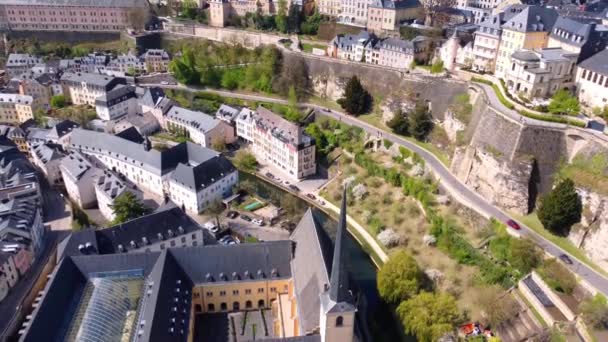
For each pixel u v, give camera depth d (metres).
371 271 145.62
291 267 119.44
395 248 152.50
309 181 195.00
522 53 173.25
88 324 98.81
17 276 132.00
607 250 123.25
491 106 166.25
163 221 135.00
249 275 118.75
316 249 109.50
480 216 148.50
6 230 134.62
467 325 117.62
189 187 165.38
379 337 120.50
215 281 117.56
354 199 178.62
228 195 180.38
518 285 125.00
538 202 145.25
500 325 115.19
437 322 110.75
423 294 116.31
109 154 190.88
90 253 121.50
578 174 138.12
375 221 164.88
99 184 166.62
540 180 147.75
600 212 127.19
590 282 118.06
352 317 85.81
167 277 109.00
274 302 122.12
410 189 170.38
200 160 183.50
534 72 163.62
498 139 157.62
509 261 132.12
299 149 188.62
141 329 95.50
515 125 153.12
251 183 192.88
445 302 113.56
